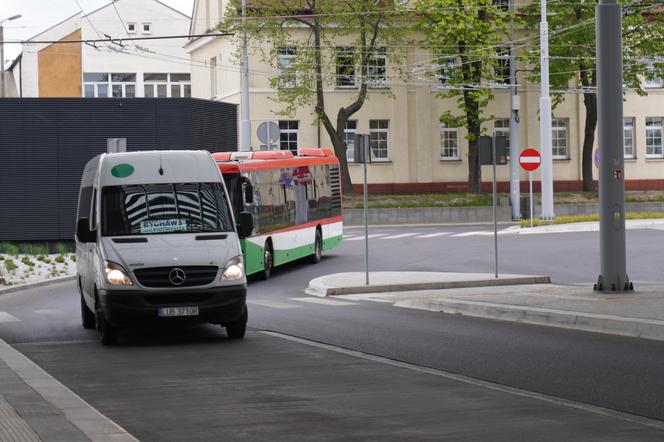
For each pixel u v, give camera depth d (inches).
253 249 1389.0
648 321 756.0
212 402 513.3
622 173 981.8
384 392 532.1
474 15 2716.5
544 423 442.0
